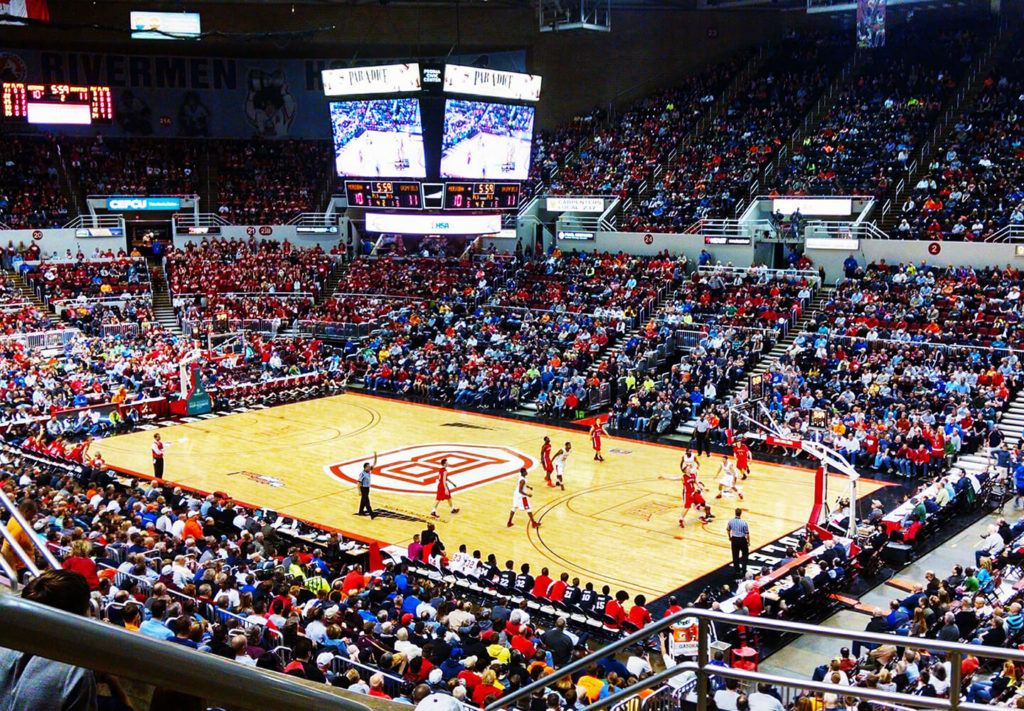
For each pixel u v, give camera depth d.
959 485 26.36
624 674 14.34
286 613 15.06
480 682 13.02
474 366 41.31
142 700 3.05
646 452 32.91
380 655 14.17
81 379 37.62
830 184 46.69
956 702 3.79
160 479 29.27
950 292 38.44
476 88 39.12
